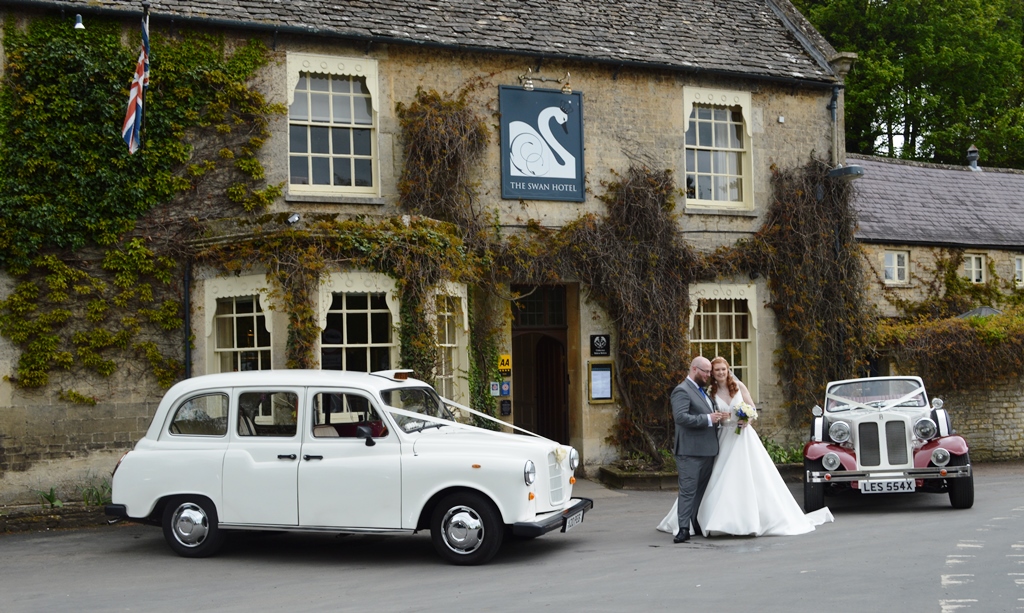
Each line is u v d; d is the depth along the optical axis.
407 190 13.54
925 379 17.86
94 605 7.15
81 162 12.07
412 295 12.00
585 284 14.80
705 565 7.97
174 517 9.10
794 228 16.11
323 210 13.20
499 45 14.27
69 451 11.88
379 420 8.76
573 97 14.80
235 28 12.85
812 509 11.05
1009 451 18.33
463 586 7.47
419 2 14.57
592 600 6.78
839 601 6.52
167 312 12.27
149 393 12.22
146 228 12.34
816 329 16.08
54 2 11.94
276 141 13.03
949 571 7.42
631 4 16.41
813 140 16.52
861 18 30.12
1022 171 26.00
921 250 21.59
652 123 15.34
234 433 8.99
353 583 7.78
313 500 8.61
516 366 15.78
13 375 11.71
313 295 11.55
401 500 8.43
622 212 14.92
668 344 15.02
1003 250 22.67
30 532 10.98
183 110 12.55
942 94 30.41
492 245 14.05
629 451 14.94
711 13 17.02
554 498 8.84
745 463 9.51
